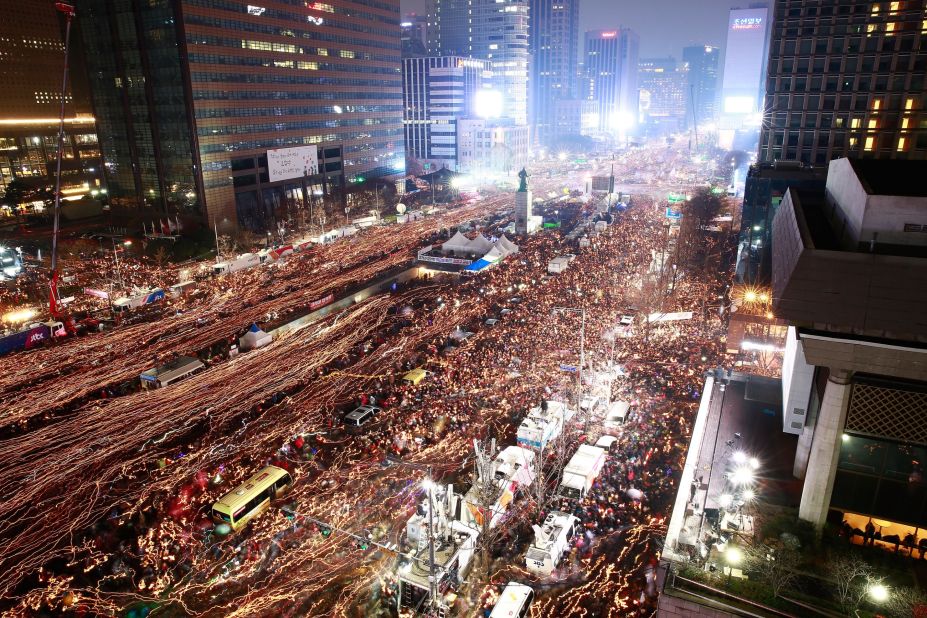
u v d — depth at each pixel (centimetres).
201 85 10344
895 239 1839
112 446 3609
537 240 9725
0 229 11144
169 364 4666
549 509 3033
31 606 2420
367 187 15050
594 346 4912
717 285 6856
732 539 2075
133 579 2602
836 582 1870
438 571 2467
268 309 6294
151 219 11269
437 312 6025
